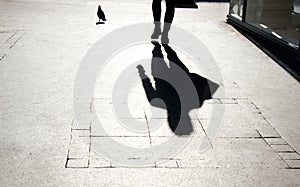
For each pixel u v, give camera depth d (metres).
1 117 4.14
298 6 7.32
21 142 3.66
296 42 6.96
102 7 10.61
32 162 3.34
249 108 4.68
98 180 3.13
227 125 4.22
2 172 3.19
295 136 4.03
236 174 3.31
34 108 4.40
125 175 3.22
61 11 9.88
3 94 4.73
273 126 4.24
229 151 3.69
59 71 5.59
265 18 7.95
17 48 6.61
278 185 3.18
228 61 6.45
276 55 6.87
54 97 4.71
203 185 3.13
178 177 3.23
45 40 7.16
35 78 5.30
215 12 10.74
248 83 5.50
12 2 10.75
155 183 3.13
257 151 3.71
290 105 4.79
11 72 5.49
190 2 11.90
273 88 5.34
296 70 6.11
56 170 3.24
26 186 3.02
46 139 3.74
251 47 7.33
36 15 9.28
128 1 11.79
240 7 8.93
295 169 3.43
